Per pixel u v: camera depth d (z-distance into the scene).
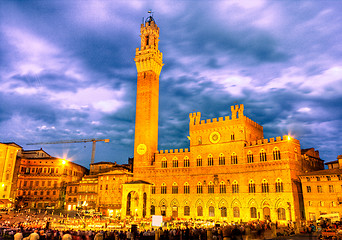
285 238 53.19
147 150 117.81
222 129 103.88
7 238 50.91
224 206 97.88
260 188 91.69
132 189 108.69
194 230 55.50
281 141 90.00
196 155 107.62
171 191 109.44
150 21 134.00
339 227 56.50
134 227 57.53
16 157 133.12
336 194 79.12
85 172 164.38
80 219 92.38
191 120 112.31
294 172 88.62
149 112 121.12
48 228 61.00
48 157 148.88
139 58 128.00
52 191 136.50
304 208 85.81
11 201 123.12
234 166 98.50
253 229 65.19
